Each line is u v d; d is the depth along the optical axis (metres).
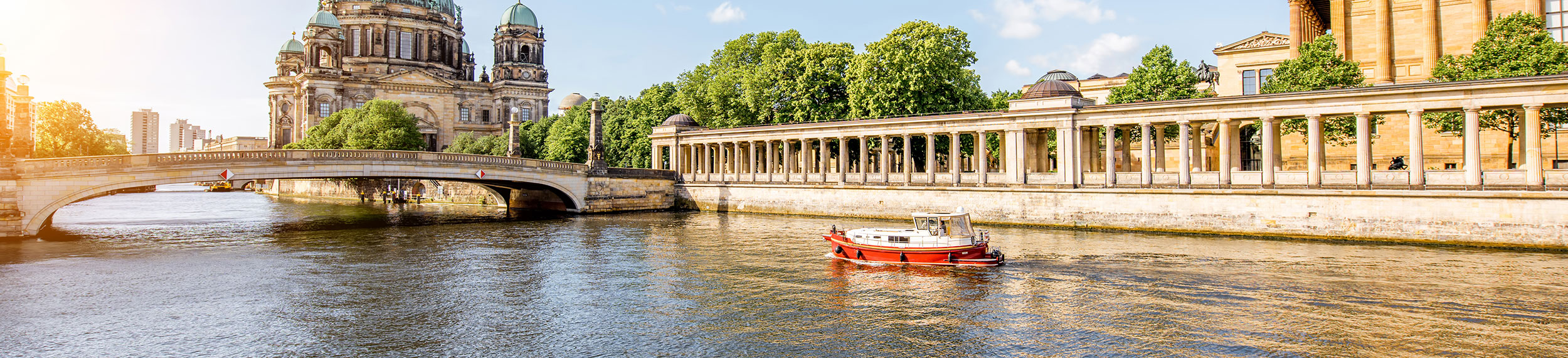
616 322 24.23
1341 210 41.19
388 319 24.77
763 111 74.62
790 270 33.59
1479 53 46.31
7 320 24.56
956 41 68.38
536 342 21.92
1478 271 31.20
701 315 25.14
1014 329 22.88
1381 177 42.06
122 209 83.25
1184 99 46.91
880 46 65.88
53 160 44.53
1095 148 54.81
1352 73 50.88
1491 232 37.69
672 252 39.94
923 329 23.00
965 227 35.50
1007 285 29.39
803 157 66.38
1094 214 48.88
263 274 33.31
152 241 46.47
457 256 38.91
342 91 134.62
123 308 26.31
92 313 25.56
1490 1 54.09
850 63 70.94
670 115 88.88
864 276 31.70
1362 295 26.94
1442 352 20.05
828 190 63.03
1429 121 51.66
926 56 63.22
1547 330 22.02
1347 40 59.38
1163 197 46.31
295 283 30.98
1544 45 43.94
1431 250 37.03
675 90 90.50
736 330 23.16
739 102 76.88
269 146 143.50
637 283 30.91
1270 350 20.42
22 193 43.97
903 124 59.53
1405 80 56.78
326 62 146.38
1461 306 24.94
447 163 58.34
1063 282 29.92
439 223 59.62
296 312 25.70
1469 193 38.16
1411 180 40.78
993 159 89.94
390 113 108.69
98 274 33.03
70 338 22.44
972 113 55.81
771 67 75.38
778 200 66.38
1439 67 48.66
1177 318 23.89
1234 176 46.38
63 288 29.78
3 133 43.62
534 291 29.38
